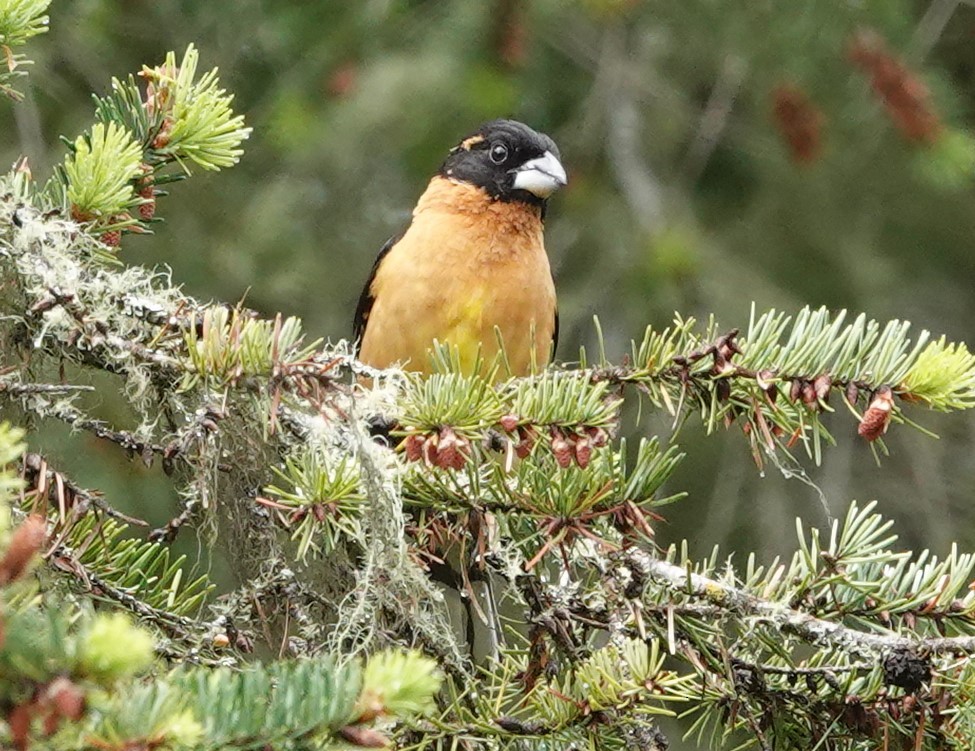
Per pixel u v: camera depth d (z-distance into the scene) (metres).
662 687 6.18
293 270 15.19
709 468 15.24
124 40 15.01
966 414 16.27
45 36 14.78
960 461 16.12
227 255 15.05
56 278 6.61
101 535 6.50
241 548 6.98
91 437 11.21
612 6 14.61
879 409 6.56
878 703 6.65
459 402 6.19
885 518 15.75
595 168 16.20
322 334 15.34
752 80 15.63
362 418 6.52
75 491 6.48
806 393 6.75
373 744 4.13
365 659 6.66
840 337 6.82
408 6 14.78
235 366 6.15
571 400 6.23
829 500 15.56
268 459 6.85
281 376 6.13
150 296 6.80
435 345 6.54
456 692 6.64
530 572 6.86
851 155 15.90
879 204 16.14
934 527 15.54
